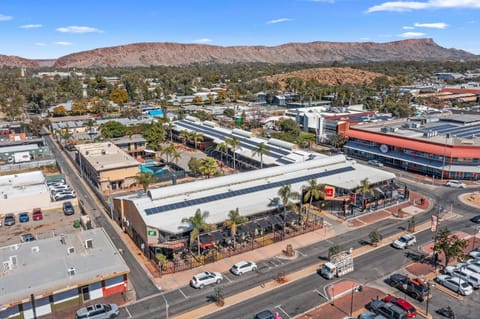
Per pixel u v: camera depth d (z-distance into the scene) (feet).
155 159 429.38
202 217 200.44
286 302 166.40
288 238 229.04
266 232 236.43
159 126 472.44
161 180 340.80
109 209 274.36
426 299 168.55
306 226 245.45
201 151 459.32
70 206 276.82
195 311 160.15
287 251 207.62
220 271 192.44
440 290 176.45
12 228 249.34
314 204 279.08
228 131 479.00
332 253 196.65
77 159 402.11
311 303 165.78
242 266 189.88
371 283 181.78
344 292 173.78
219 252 211.20
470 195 306.35
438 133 417.90
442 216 263.70
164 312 159.53
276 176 279.28
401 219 259.60
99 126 535.19
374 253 211.41
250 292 173.88
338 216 262.67
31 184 308.19
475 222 252.83
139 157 440.86
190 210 222.48
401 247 215.10
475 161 344.28
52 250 187.73
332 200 269.64
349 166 311.47
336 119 527.40
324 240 226.79
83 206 281.33
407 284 172.45
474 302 167.32
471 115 558.56
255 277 186.70
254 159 366.22
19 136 518.37
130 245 222.89
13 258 173.68
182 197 234.79
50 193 287.28
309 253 210.59
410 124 446.19
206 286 178.50
